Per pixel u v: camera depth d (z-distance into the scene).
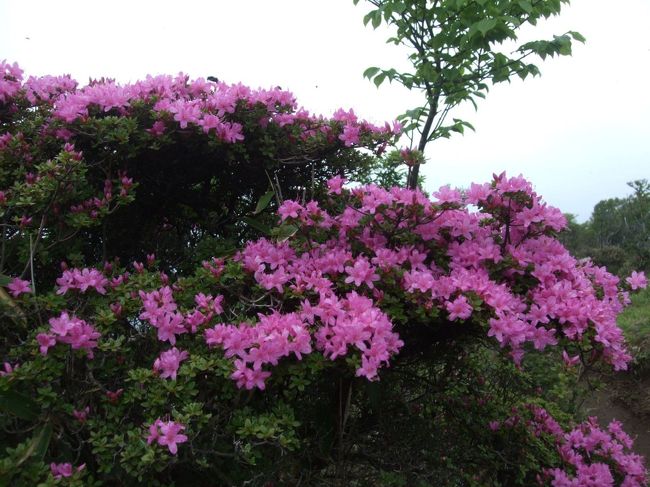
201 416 1.60
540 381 3.21
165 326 1.80
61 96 2.44
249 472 1.88
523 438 2.64
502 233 2.35
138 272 2.13
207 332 1.73
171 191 2.72
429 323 2.09
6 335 1.93
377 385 2.09
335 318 1.80
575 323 1.90
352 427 2.25
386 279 1.93
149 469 1.57
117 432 1.68
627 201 21.03
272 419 1.70
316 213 2.15
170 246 2.77
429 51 3.36
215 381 1.79
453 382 2.67
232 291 2.05
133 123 2.21
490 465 2.57
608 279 2.36
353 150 2.79
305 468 2.15
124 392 1.79
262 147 2.51
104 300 1.96
